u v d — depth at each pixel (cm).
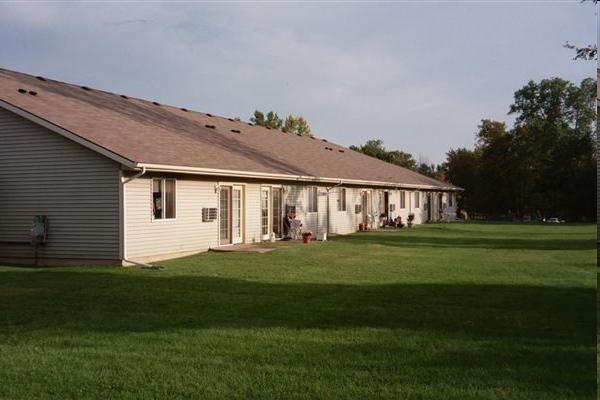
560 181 5203
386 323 798
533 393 529
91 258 1504
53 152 1543
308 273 1309
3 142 1600
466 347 676
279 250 1833
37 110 1574
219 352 656
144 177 1545
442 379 566
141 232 1532
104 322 810
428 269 1384
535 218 5684
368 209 3167
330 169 2711
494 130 6056
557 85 5788
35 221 1541
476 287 1102
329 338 717
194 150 1822
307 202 2494
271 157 2369
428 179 4378
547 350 663
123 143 1548
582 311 877
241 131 2767
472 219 5394
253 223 2092
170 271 1352
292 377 571
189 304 942
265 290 1075
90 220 1505
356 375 578
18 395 523
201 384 551
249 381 560
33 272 1355
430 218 4334
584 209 5012
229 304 940
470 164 6256
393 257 1667
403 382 558
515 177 5716
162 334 739
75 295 1031
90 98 2045
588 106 5594
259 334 737
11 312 882
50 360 626
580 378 569
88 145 1460
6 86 1752
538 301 956
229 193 1952
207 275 1280
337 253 1772
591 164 5056
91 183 1503
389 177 3388
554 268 1407
